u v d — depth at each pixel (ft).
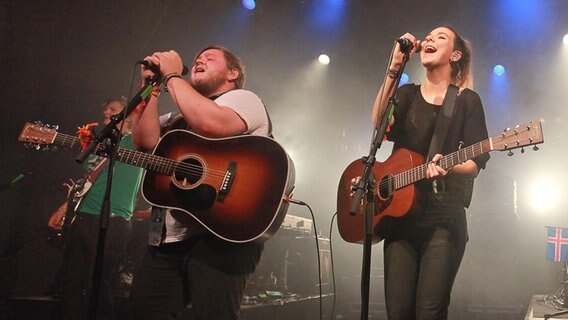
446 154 8.97
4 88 19.89
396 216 8.98
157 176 9.11
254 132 9.27
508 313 27.48
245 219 8.65
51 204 19.77
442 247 8.59
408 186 8.96
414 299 8.80
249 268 8.74
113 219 14.67
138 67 24.07
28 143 9.89
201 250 8.44
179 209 8.65
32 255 19.25
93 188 14.56
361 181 8.30
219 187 8.78
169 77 8.91
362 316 7.84
